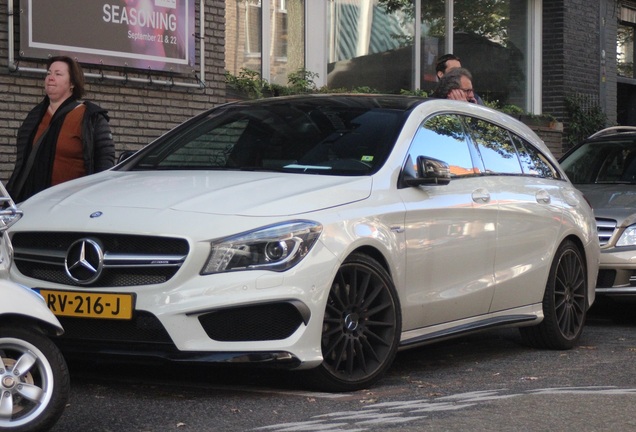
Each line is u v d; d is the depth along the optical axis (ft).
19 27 36.52
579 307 28.86
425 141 24.22
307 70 51.44
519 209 26.22
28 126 27.20
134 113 40.73
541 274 27.12
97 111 26.78
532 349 27.96
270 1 49.55
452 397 20.34
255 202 20.27
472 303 24.47
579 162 39.65
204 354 19.26
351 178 21.99
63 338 19.89
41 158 26.61
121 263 19.57
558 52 64.64
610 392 20.71
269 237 19.65
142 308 19.29
